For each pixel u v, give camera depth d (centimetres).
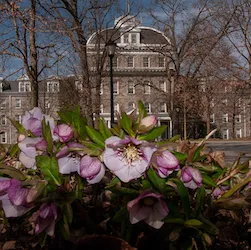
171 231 78
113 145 71
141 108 79
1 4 918
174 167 73
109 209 94
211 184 88
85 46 1464
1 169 77
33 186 74
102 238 78
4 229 101
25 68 1079
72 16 1384
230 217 107
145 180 76
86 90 1488
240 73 2142
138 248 81
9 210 76
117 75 4325
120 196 82
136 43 4347
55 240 91
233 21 2019
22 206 76
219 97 4022
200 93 3775
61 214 78
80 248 79
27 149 88
